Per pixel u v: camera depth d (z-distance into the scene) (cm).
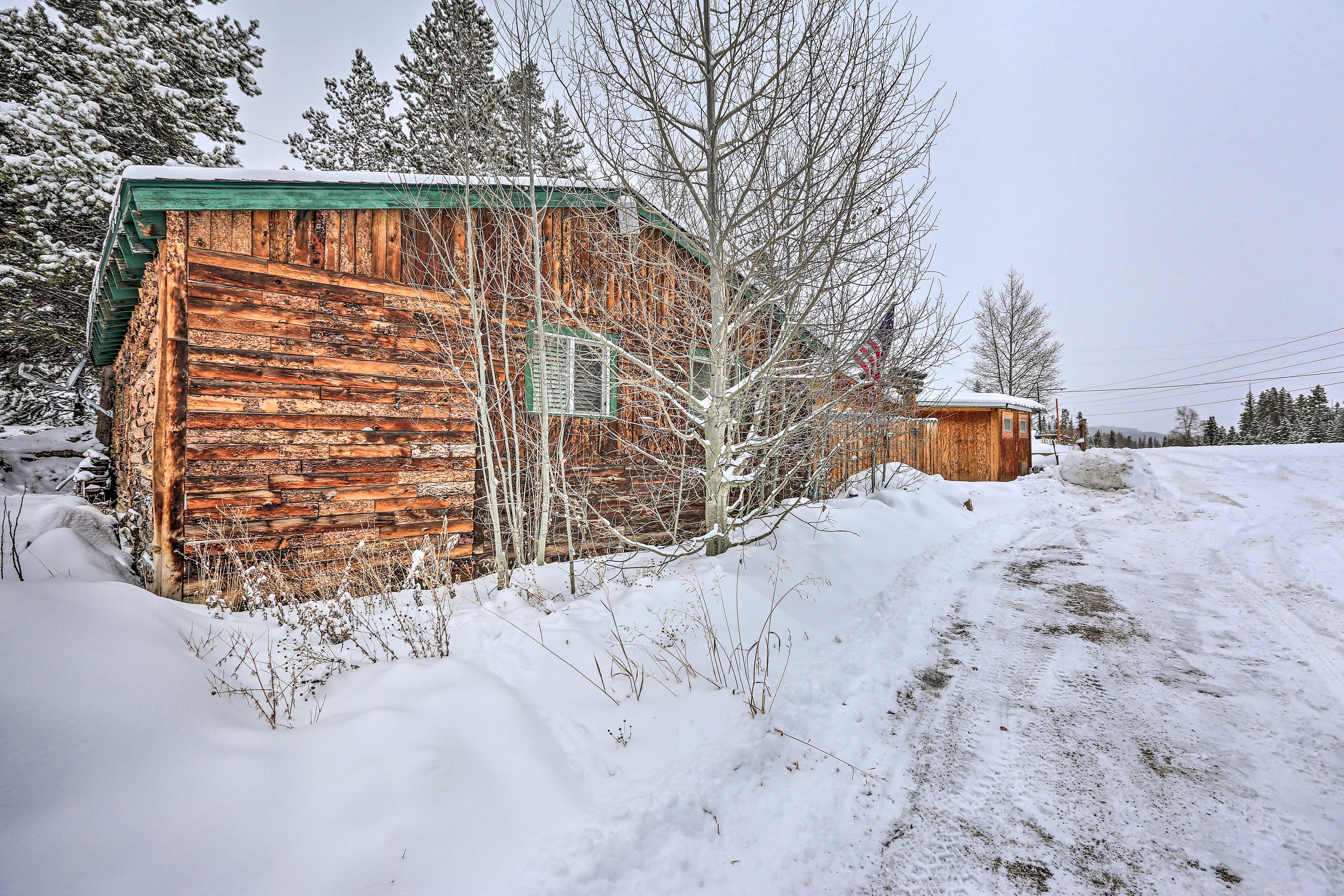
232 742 263
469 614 462
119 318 823
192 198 461
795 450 682
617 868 239
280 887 201
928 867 248
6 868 175
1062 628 530
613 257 625
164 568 450
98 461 1072
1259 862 243
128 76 1520
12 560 454
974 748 338
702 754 320
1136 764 318
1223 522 977
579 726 338
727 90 498
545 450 588
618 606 498
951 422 1795
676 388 598
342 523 537
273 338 504
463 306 613
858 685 411
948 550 812
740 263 536
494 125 558
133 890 184
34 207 1326
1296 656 447
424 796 248
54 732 223
